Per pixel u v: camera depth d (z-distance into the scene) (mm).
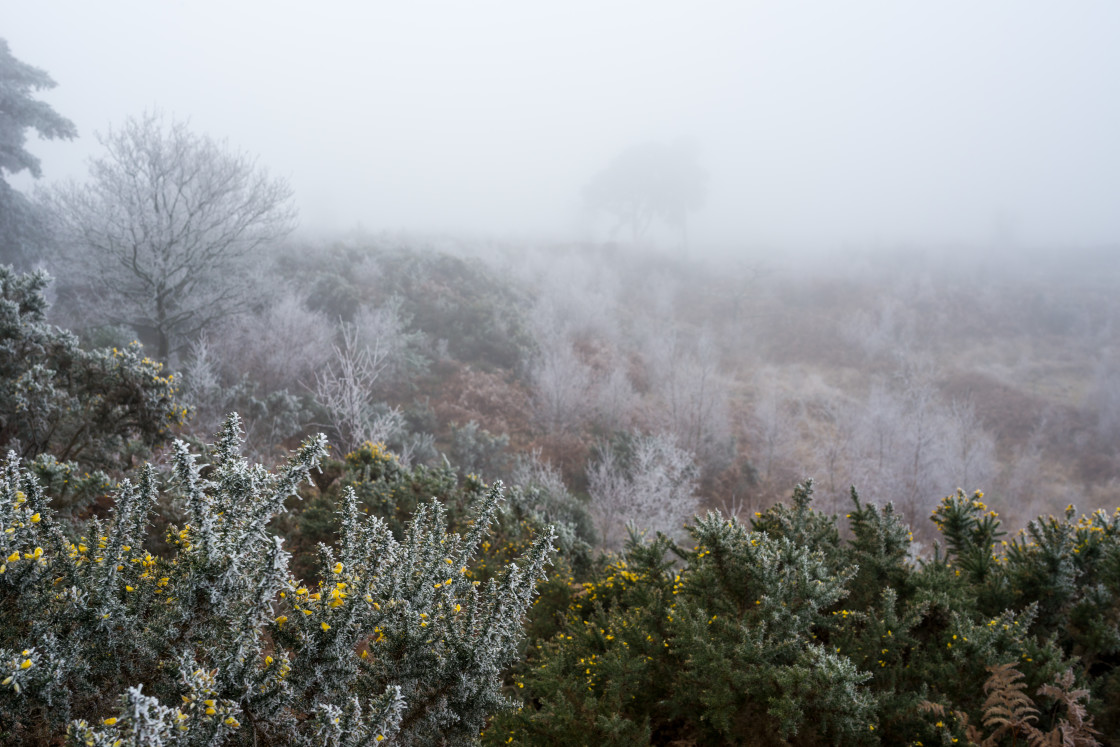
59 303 13281
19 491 1818
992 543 3818
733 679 2385
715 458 15961
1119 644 2824
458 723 2277
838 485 15602
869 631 2732
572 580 4477
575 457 14289
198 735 1490
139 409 5422
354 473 5781
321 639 1902
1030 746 2314
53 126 15898
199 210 12391
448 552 2490
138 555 1953
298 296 15617
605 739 2453
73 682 1669
